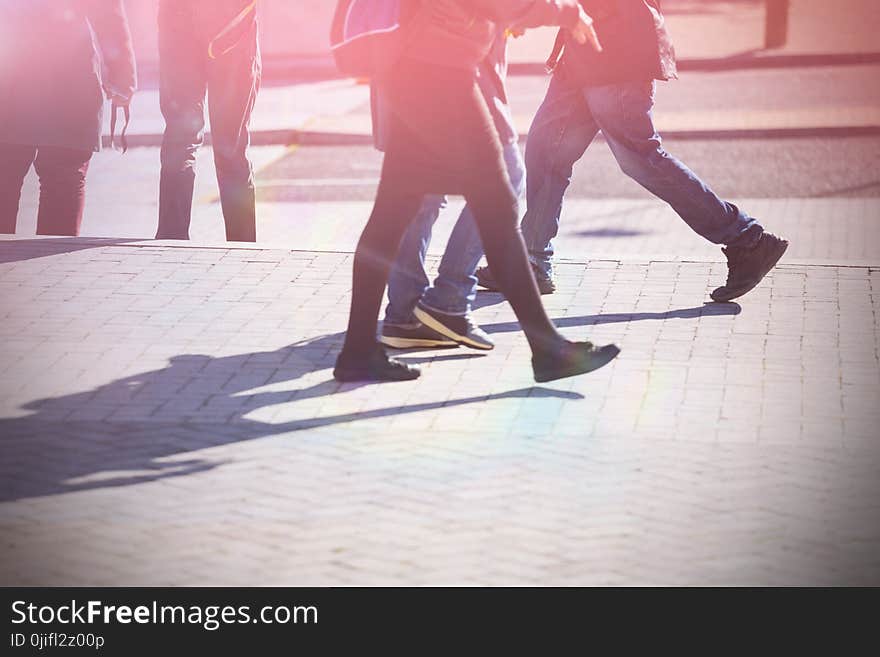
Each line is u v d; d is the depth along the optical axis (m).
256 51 11.59
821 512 6.50
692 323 9.39
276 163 20.31
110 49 11.59
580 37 7.96
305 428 7.61
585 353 8.09
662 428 7.56
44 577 5.91
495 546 6.15
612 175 18.72
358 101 25.48
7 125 11.48
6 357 8.79
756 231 9.66
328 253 11.16
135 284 10.34
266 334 9.24
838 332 9.18
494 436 7.46
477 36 7.76
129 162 20.47
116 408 7.92
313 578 5.88
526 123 22.06
